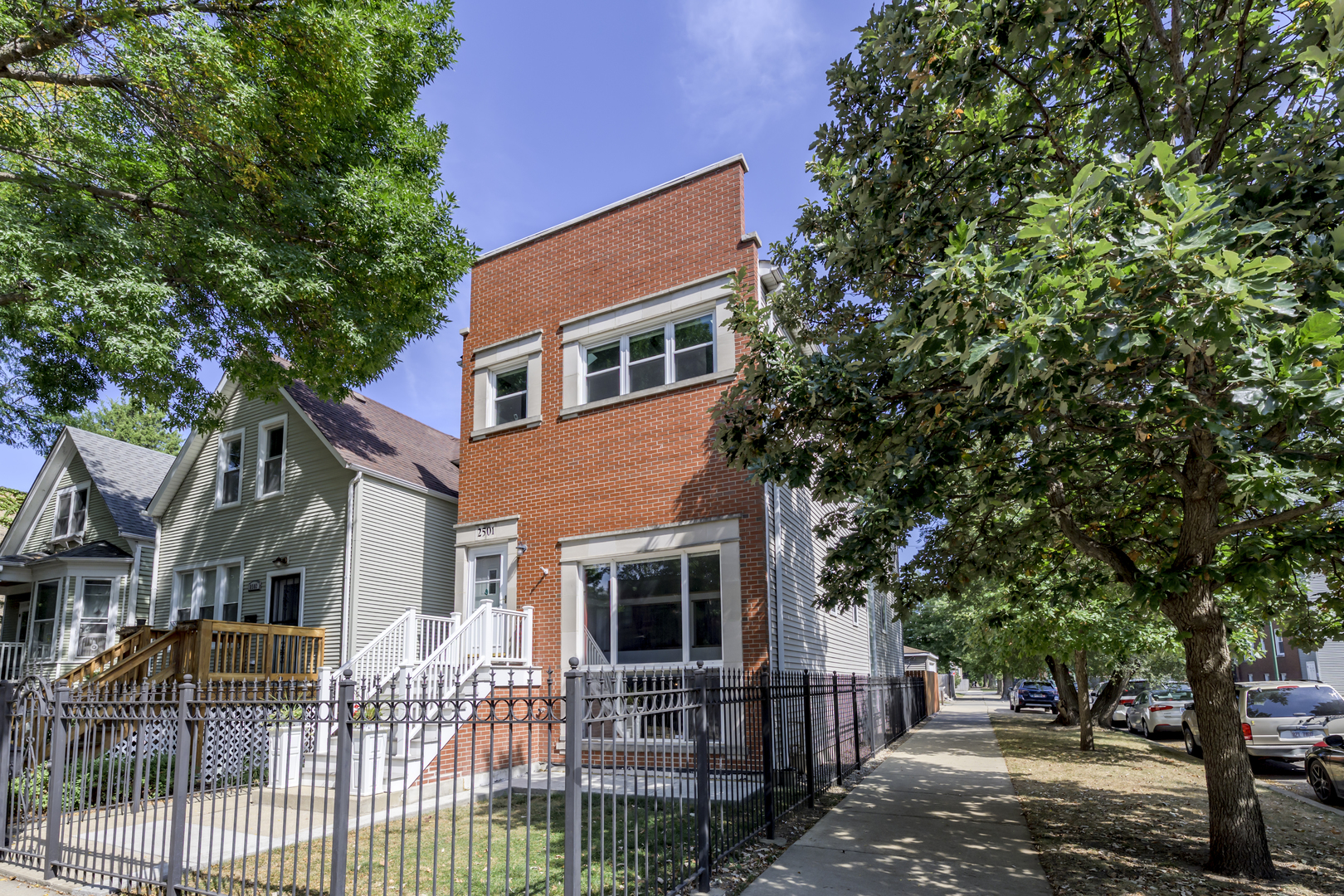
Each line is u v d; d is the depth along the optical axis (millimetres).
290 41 10789
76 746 7172
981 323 5254
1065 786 11109
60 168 10742
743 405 8422
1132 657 19156
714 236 13391
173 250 10656
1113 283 4953
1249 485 5066
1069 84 7750
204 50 9727
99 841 7879
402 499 17484
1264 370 4578
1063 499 8188
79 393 13242
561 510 13867
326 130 12188
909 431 6895
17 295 10078
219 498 19031
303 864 6953
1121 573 7586
